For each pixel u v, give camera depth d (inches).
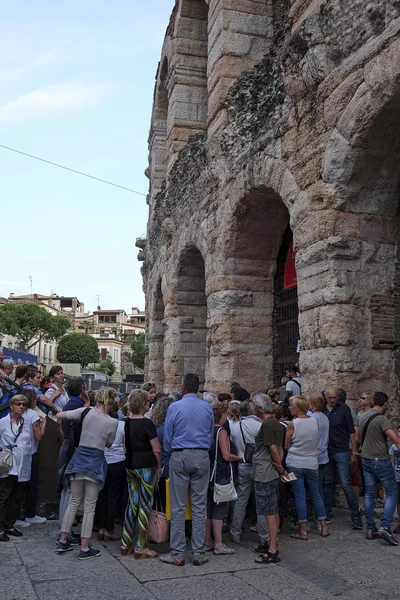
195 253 653.9
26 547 250.5
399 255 351.9
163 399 288.8
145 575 213.5
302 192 370.3
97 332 4596.5
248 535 279.4
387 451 262.7
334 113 337.1
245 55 544.4
